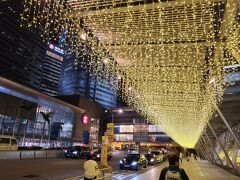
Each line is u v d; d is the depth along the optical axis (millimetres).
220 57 11266
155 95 18172
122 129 100750
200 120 25109
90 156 8391
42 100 49781
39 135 51875
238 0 6785
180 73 13984
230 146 31672
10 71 105125
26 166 19094
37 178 13555
